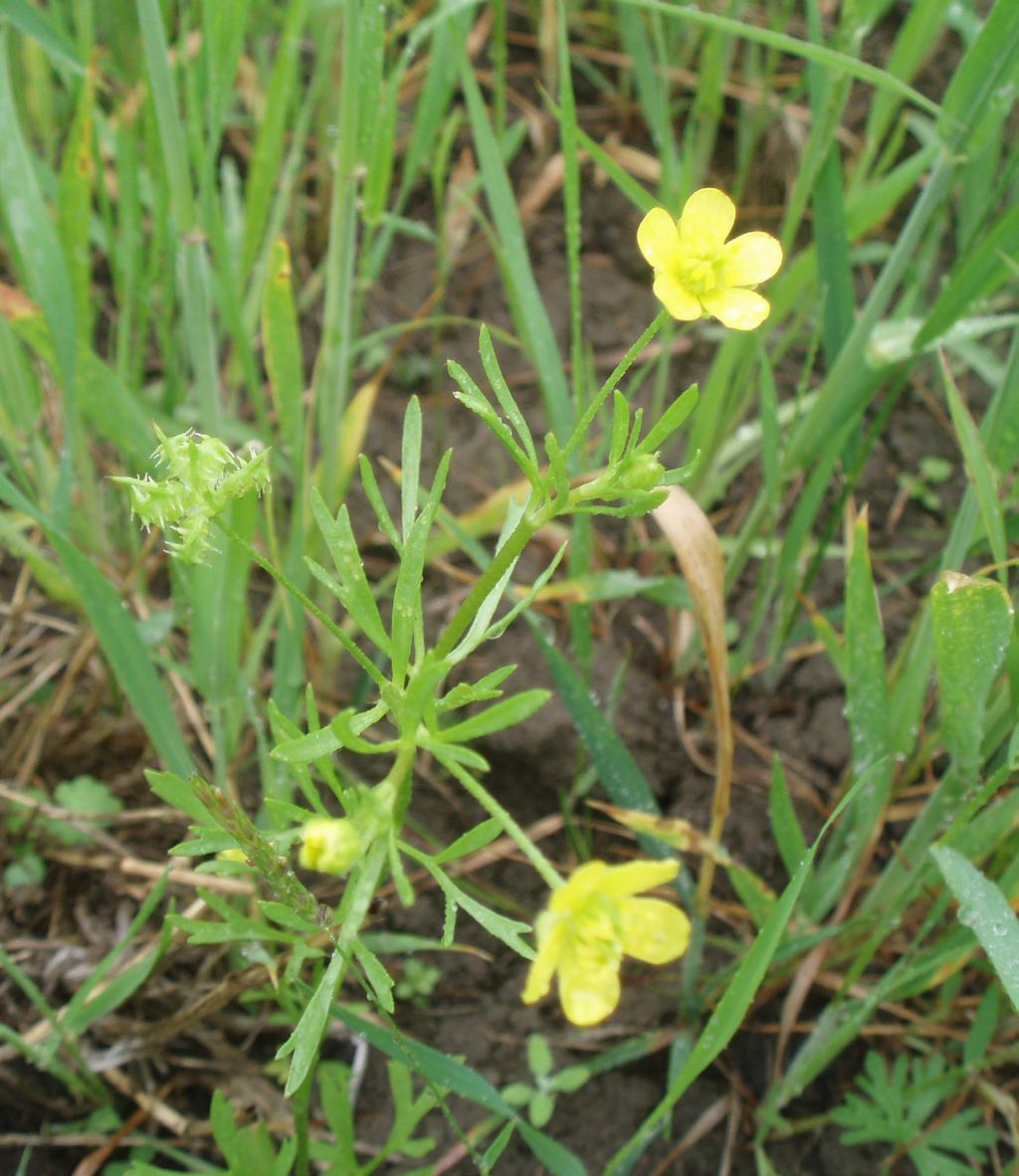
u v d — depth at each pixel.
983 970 0.22
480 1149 0.21
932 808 0.20
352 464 0.25
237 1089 0.21
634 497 0.14
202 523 0.14
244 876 0.21
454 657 0.15
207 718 0.25
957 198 0.33
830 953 0.22
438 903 0.23
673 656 0.26
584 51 0.35
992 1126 0.22
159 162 0.24
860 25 0.24
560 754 0.24
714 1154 0.22
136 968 0.19
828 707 0.26
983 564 0.28
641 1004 0.23
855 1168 0.22
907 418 0.31
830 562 0.29
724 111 0.35
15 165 0.20
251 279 0.28
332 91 0.30
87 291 0.22
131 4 0.29
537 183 0.33
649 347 0.32
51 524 0.19
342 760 0.25
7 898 0.22
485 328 0.15
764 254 0.14
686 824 0.20
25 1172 0.20
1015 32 0.20
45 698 0.25
